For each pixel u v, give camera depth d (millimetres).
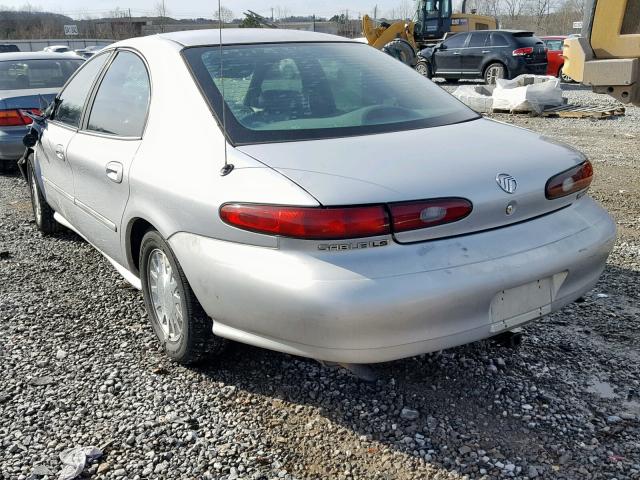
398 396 3125
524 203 2797
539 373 3295
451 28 23766
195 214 2893
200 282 2916
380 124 3195
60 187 4719
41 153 5117
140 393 3203
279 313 2609
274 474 2635
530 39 18797
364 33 21516
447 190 2619
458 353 3488
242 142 2955
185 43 3611
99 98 4176
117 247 3820
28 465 2705
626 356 3445
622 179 7492
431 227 2584
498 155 2912
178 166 3080
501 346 3545
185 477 2627
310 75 3475
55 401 3154
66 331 3879
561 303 2920
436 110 3473
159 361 3502
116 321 4004
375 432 2873
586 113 12867
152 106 3469
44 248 5461
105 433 2906
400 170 2674
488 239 2697
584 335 3678
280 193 2600
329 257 2533
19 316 4098
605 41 5992
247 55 3508
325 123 3133
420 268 2537
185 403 3113
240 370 3381
